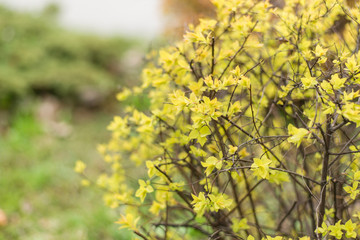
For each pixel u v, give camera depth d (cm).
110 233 274
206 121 114
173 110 144
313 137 129
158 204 157
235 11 143
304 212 173
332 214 149
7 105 545
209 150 154
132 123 166
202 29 137
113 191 184
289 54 154
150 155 182
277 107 154
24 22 680
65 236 280
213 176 156
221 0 143
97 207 314
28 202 326
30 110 544
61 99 600
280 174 141
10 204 317
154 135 170
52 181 366
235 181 167
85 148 465
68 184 359
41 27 692
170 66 148
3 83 540
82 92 606
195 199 122
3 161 408
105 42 692
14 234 282
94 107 601
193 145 142
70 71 614
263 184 189
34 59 620
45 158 431
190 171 162
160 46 184
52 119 554
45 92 596
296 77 145
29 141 470
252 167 114
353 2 147
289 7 153
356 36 148
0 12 700
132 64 612
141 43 732
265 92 159
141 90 178
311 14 143
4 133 496
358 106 103
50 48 654
